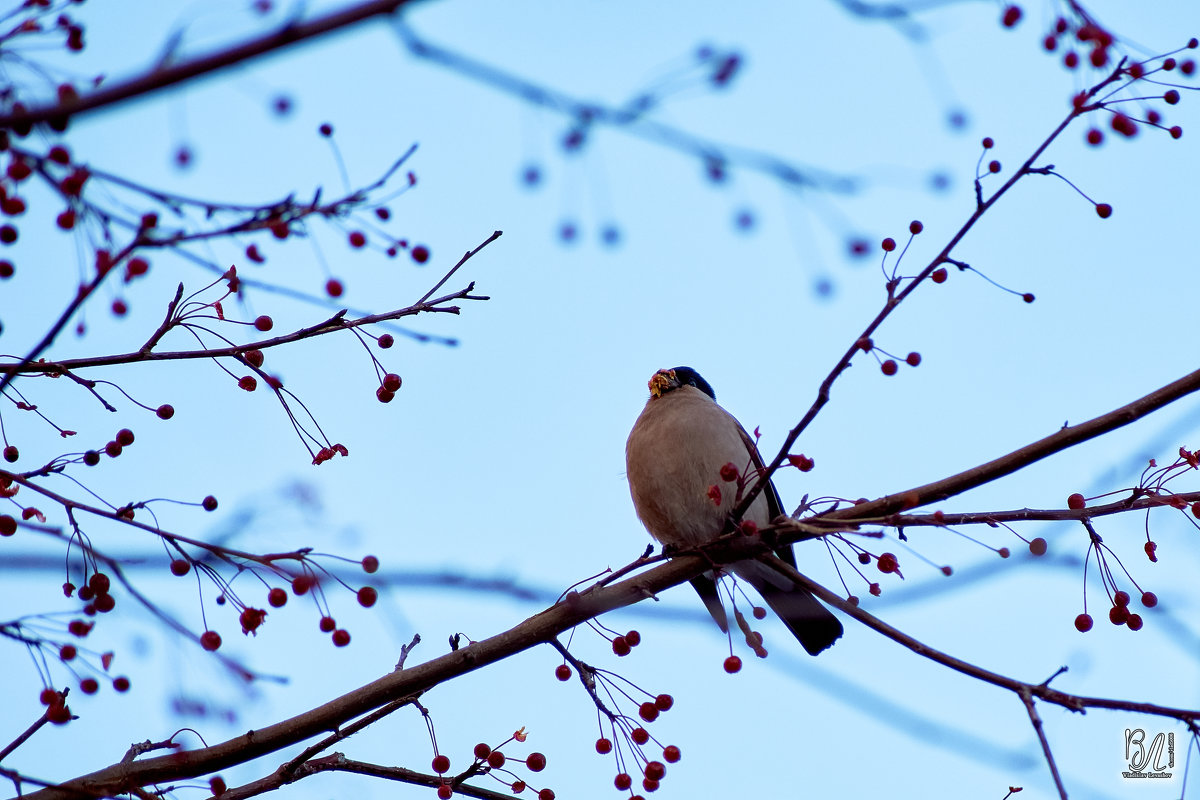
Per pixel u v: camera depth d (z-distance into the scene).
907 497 7.93
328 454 6.43
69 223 5.11
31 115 3.79
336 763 7.49
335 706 7.66
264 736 7.47
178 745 7.19
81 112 3.76
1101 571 7.14
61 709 6.08
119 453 6.39
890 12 4.34
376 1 3.72
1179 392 7.90
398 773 7.52
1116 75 6.32
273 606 5.91
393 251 6.36
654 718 7.67
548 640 7.91
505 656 7.92
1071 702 6.49
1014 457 8.05
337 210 5.34
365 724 7.58
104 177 4.88
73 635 5.66
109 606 5.75
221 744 7.43
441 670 7.82
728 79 4.27
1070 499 7.41
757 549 8.25
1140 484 7.32
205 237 4.91
